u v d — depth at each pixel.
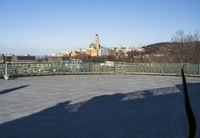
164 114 14.81
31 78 39.59
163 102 19.11
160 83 33.09
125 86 29.30
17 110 15.45
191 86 30.56
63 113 14.90
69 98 20.22
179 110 15.98
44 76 44.28
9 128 11.62
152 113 15.13
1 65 38.84
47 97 20.56
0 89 25.44
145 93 23.92
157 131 11.23
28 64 43.53
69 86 28.73
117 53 102.50
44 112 15.05
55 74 47.06
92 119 13.58
